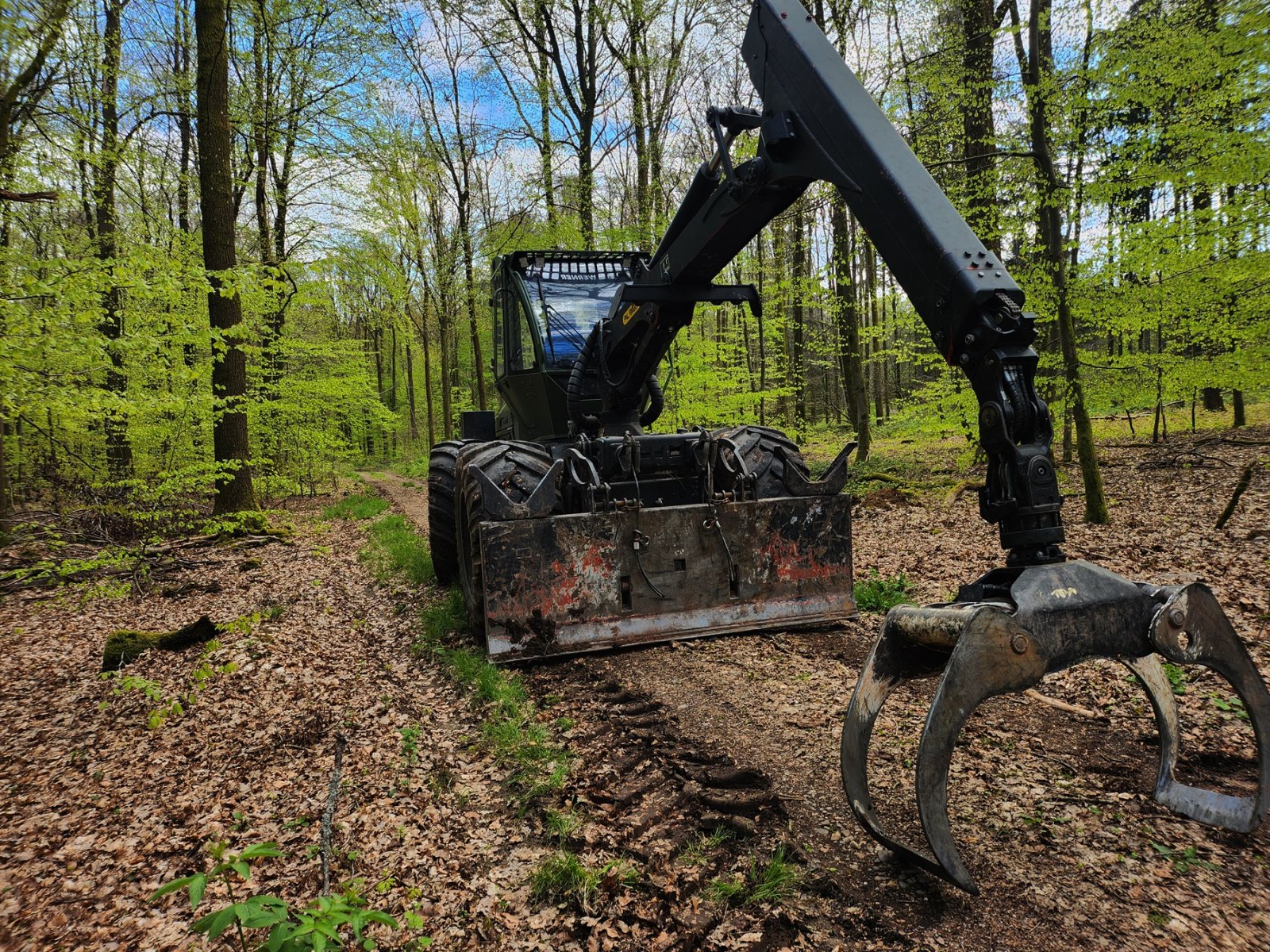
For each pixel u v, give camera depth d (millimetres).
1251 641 4113
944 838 2055
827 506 5062
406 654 5289
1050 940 2070
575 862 2541
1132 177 7277
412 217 15992
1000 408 2244
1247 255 7668
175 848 3086
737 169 3240
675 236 3969
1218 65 6590
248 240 14961
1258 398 16781
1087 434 7441
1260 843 2441
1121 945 2033
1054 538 2268
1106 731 3311
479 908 2461
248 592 7520
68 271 5113
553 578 4527
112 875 2928
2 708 4934
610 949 2184
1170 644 2254
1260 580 5129
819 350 17219
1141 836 2523
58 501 8617
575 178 13930
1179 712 3408
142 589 7492
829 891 2344
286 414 13469
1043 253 8117
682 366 11727
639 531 4660
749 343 16281
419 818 3068
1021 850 2492
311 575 8242
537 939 2291
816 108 2787
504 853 2770
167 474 8164
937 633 2234
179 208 12641
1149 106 7215
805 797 2906
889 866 2459
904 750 3244
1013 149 7996
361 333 27438
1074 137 7535
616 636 4613
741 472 4930
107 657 5523
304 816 3205
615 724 3670
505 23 13867
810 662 4332
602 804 2971
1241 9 6145
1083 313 8438
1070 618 2178
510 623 4457
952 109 9055
